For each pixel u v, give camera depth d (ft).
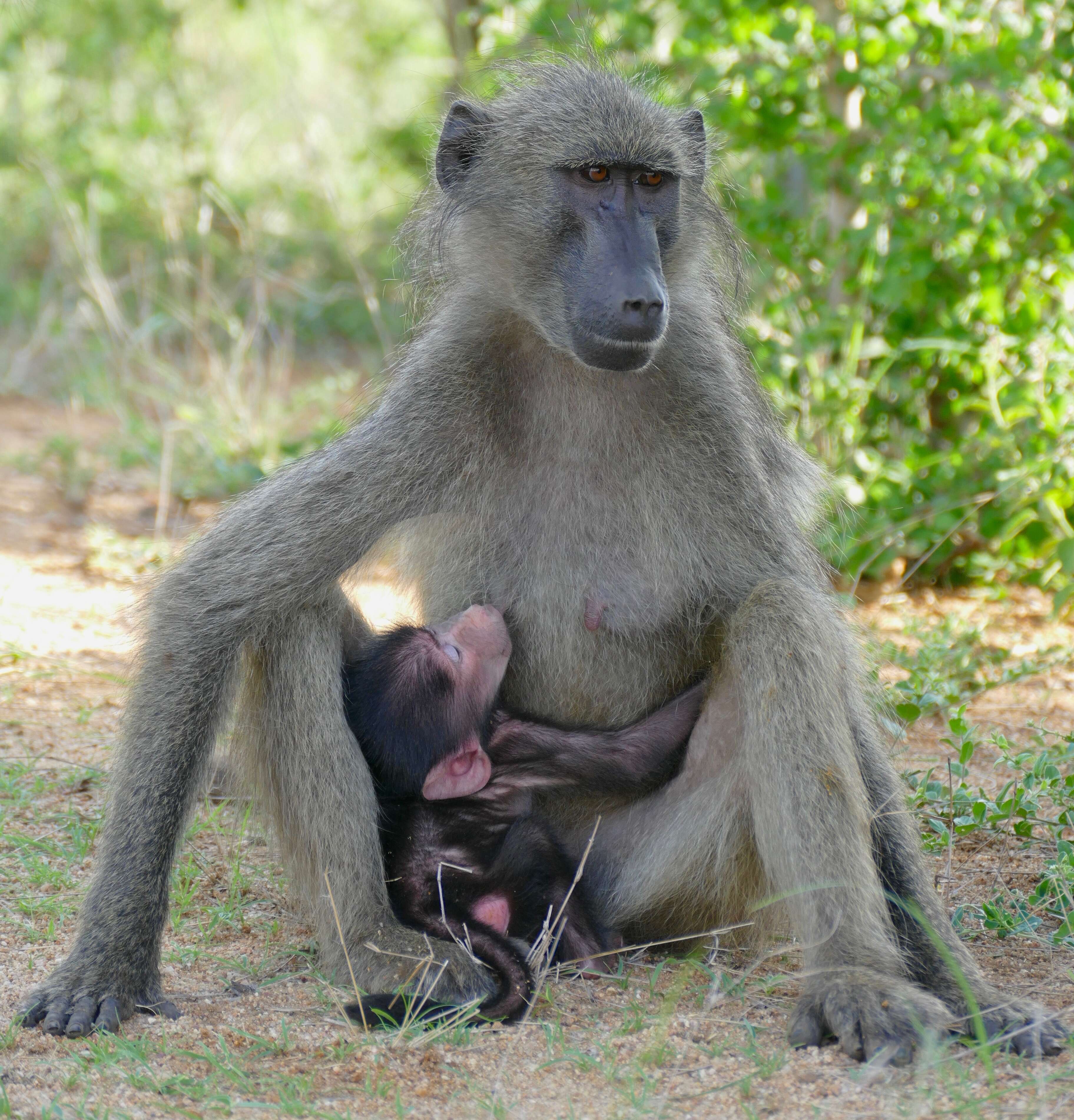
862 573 49.14
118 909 22.48
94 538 53.78
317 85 113.60
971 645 43.24
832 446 49.60
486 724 24.94
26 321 89.81
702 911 24.56
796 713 21.81
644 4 56.39
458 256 26.12
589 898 25.27
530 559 25.05
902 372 52.54
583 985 23.70
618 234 24.35
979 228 47.73
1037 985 23.43
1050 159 46.96
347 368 85.81
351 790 23.80
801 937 21.79
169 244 89.71
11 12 102.42
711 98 47.93
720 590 24.76
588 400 24.57
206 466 61.31
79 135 98.63
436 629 25.26
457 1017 21.65
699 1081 19.75
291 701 23.77
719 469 24.61
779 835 21.68
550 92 25.88
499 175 25.44
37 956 24.41
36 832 30.22
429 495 24.34
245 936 25.85
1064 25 48.06
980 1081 19.54
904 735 32.30
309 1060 20.61
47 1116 18.58
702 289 26.37
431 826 24.99
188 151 100.73
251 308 81.20
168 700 23.20
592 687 25.34
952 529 47.42
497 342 24.94
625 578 24.89
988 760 34.96
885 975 20.94
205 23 110.22
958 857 29.17
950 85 46.98
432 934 23.77
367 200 102.37
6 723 36.73
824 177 49.62
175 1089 19.66
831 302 51.21
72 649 43.16
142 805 22.88
